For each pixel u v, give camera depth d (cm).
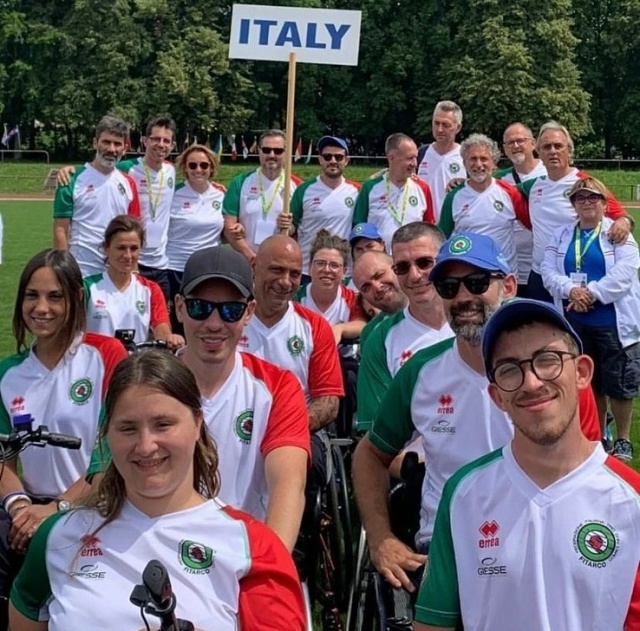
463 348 333
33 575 259
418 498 354
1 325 1155
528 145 860
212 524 251
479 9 4778
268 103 5128
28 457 379
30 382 381
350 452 512
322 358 470
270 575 250
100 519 254
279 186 845
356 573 385
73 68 4941
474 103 4778
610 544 232
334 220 829
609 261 625
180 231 863
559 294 638
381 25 5059
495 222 765
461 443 333
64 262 377
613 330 626
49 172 4069
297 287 464
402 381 347
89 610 241
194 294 341
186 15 5012
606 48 5050
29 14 5081
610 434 654
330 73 5034
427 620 251
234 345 348
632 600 231
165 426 248
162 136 834
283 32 698
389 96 5016
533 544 236
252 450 350
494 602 241
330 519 418
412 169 802
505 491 243
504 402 239
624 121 5122
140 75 4997
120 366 253
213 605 243
